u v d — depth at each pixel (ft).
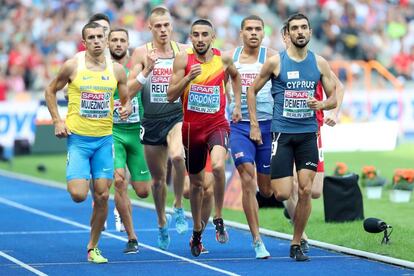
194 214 92.27
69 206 140.46
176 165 95.04
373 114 219.41
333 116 96.73
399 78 250.57
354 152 205.67
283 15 278.46
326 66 87.97
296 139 87.76
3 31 282.15
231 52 95.35
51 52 271.49
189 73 87.25
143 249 98.22
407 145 214.90
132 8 279.69
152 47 95.61
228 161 137.28
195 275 82.43
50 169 198.08
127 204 95.45
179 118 96.12
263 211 124.06
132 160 97.71
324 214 113.91
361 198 112.78
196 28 88.22
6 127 205.36
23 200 149.28
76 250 97.76
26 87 265.95
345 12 275.59
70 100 87.92
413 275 80.64
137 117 96.84
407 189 133.39
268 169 93.76
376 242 96.32
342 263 87.35
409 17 281.74
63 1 286.46
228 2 282.15
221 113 90.84
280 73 87.66
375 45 272.72
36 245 101.71
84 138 87.76
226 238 96.32
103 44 87.56
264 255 90.33
